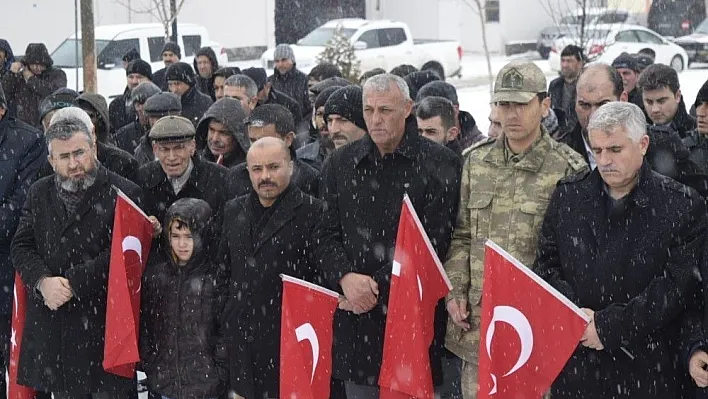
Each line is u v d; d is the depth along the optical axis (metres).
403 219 4.88
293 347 5.08
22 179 6.25
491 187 5.03
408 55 26.58
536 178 4.94
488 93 24.09
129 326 5.38
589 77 5.69
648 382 4.49
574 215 4.57
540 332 4.41
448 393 5.93
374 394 5.36
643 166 4.49
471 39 36.03
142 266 5.56
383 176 5.23
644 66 10.25
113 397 5.65
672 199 4.42
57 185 5.63
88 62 13.04
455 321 5.04
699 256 4.41
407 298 4.87
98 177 5.63
